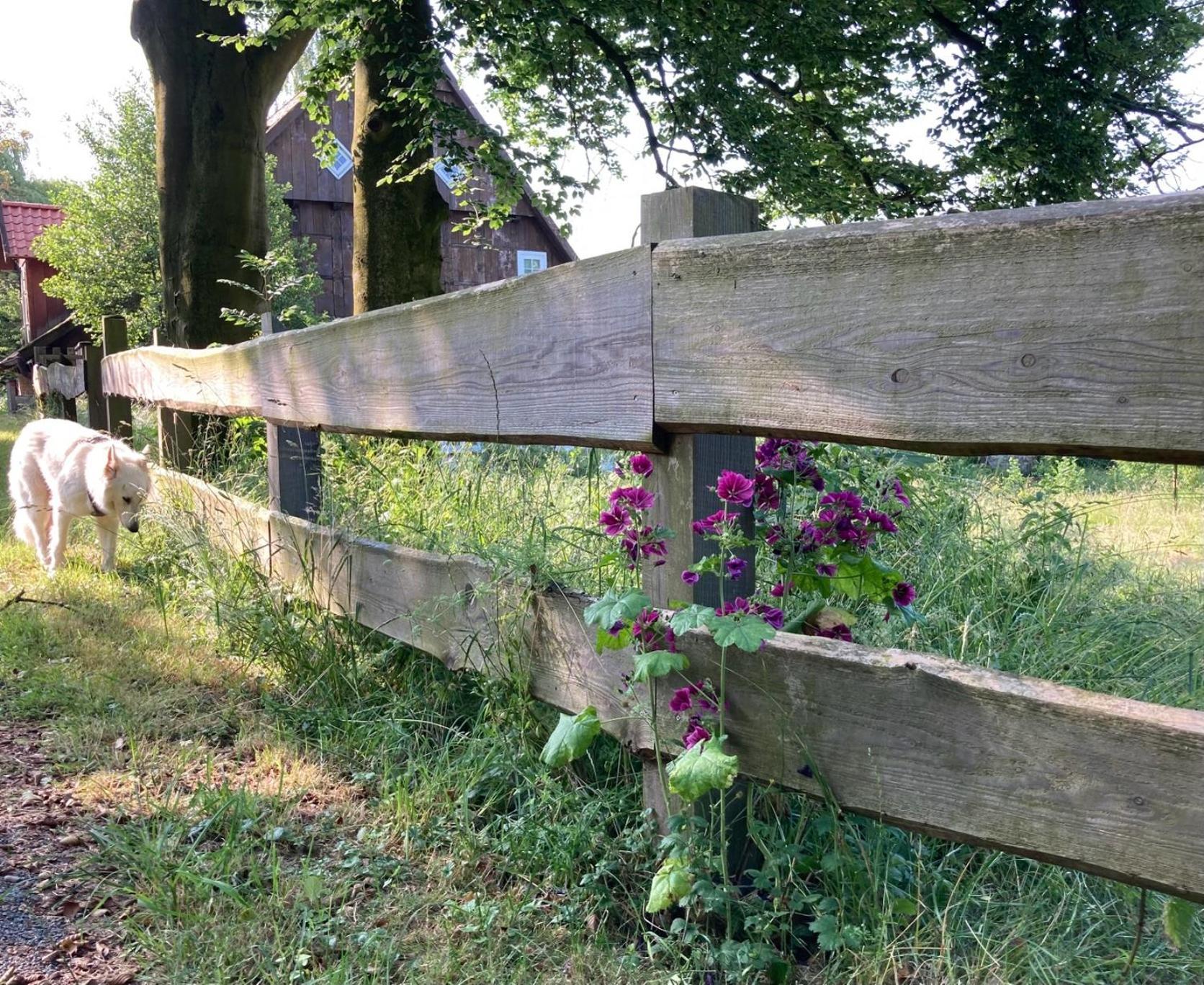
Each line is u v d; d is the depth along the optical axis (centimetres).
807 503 267
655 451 207
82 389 986
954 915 195
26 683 347
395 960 196
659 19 1041
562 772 256
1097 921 191
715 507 205
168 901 210
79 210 2084
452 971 192
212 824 246
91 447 530
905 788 166
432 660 321
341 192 2439
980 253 144
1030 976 177
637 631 199
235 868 226
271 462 417
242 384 436
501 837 241
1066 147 1210
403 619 305
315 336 355
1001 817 153
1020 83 1207
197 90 898
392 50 932
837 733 176
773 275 173
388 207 953
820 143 1226
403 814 253
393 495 381
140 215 2069
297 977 188
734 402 183
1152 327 127
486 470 368
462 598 272
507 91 1218
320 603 360
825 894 205
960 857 216
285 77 981
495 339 251
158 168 923
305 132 2392
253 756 297
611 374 211
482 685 273
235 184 910
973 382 146
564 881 224
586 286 216
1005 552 310
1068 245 134
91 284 2064
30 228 3038
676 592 208
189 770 285
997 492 365
